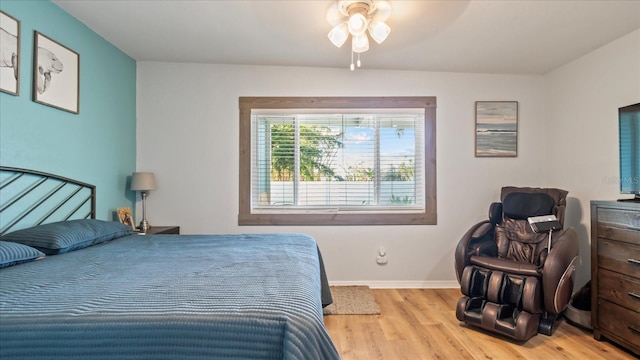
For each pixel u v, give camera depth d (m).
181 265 1.60
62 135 2.38
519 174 3.52
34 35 2.12
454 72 3.49
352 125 3.54
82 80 2.58
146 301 1.09
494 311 2.35
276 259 1.73
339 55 3.13
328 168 3.54
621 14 2.28
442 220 3.50
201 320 0.97
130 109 3.28
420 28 2.50
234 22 2.49
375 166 3.54
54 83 2.29
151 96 3.40
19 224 2.04
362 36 2.13
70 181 2.44
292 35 2.71
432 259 3.49
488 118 3.50
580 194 3.06
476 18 2.34
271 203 3.54
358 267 3.49
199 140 3.43
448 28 2.50
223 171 3.45
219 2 2.22
